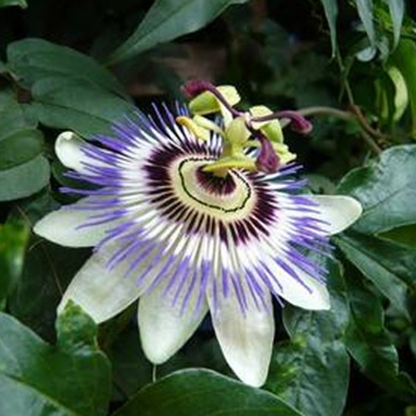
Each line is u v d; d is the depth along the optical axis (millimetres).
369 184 194
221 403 148
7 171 169
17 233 145
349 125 243
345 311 183
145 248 156
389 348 186
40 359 145
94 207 157
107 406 148
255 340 156
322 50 252
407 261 191
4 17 226
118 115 182
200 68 245
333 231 175
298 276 165
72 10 230
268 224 172
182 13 177
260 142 166
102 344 168
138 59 232
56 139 171
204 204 168
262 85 251
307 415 174
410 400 188
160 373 188
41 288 167
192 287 155
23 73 184
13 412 141
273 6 256
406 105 240
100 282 152
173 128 185
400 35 221
